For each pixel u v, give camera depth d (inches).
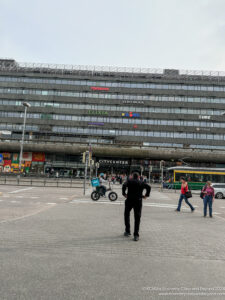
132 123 2260.1
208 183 390.0
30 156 2150.6
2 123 2262.6
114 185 1311.5
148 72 2475.4
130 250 180.4
